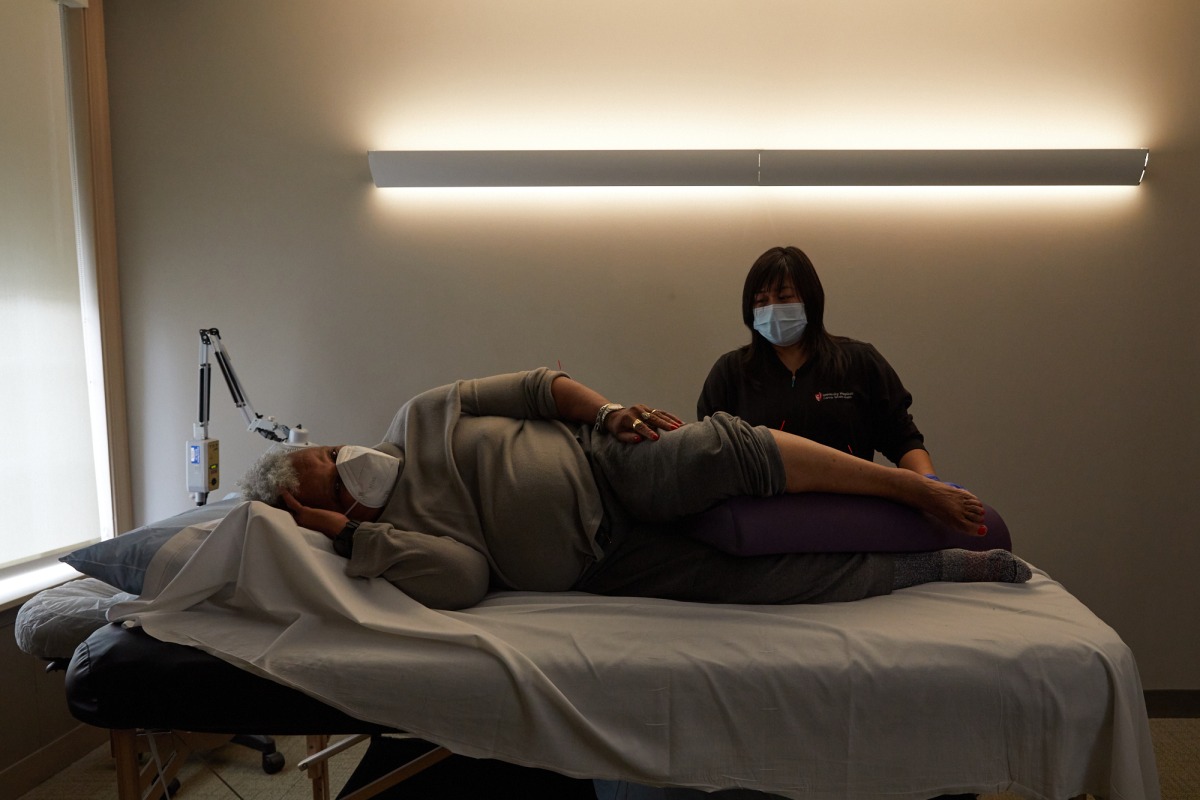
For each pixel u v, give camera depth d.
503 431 1.64
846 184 2.55
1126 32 2.56
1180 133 2.56
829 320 2.64
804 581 1.51
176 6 2.61
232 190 2.65
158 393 2.70
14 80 2.25
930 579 1.60
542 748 1.24
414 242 2.65
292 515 1.52
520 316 2.66
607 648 1.30
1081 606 1.46
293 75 2.62
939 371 2.63
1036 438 2.64
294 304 2.67
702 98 2.60
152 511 2.72
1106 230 2.59
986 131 2.59
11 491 2.22
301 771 2.17
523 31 2.60
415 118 2.62
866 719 1.25
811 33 2.58
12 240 2.23
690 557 1.55
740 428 1.49
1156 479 2.63
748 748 1.25
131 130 2.65
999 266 2.61
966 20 2.57
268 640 1.33
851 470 1.54
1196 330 2.60
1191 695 2.63
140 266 2.68
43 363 2.34
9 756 2.07
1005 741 1.25
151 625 1.34
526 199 2.63
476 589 1.48
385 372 2.68
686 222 2.63
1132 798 1.21
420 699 1.25
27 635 1.60
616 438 1.59
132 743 1.35
